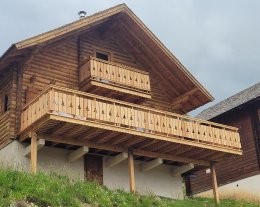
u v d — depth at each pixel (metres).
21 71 20.20
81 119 18.23
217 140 22.41
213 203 23.06
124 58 24.14
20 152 19.17
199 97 24.53
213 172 23.58
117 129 19.12
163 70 24.47
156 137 20.20
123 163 22.14
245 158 28.56
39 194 14.55
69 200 14.93
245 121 29.25
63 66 21.72
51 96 17.73
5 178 14.87
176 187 23.75
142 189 22.27
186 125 21.61
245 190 28.03
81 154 19.80
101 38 23.58
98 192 16.91
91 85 21.11
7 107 20.69
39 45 19.39
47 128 18.42
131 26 23.27
